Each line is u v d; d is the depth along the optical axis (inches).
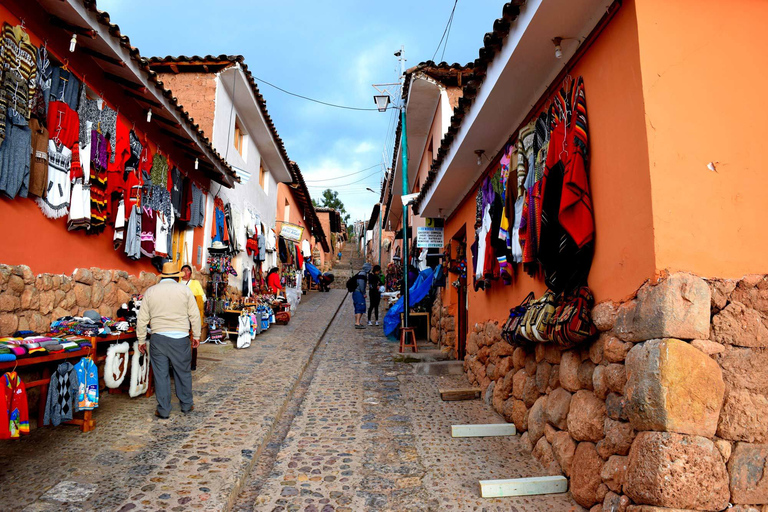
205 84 398.6
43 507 120.1
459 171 266.2
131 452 156.6
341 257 1921.8
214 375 263.7
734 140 115.2
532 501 132.6
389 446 175.2
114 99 230.8
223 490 134.1
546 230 147.6
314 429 193.5
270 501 135.2
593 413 125.9
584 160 140.3
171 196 302.0
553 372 157.5
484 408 220.4
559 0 130.1
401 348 364.2
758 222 112.2
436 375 287.1
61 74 187.2
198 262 360.2
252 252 514.3
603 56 134.3
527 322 155.6
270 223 620.4
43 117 175.0
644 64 115.5
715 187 112.3
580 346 139.0
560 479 137.4
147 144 266.4
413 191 634.8
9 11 157.9
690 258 108.2
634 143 117.3
